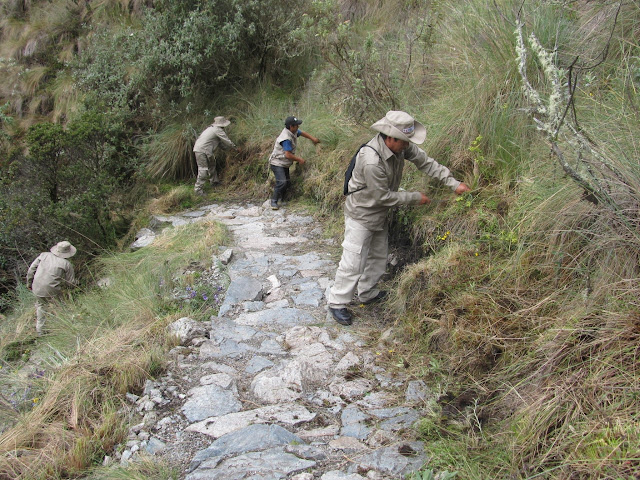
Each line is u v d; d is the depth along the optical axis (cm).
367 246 436
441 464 274
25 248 793
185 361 414
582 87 438
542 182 398
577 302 316
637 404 247
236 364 409
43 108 1269
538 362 302
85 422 360
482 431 291
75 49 1341
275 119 923
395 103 650
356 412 334
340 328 446
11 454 336
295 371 378
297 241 670
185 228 722
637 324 273
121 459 320
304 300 508
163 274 580
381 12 1003
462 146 506
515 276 367
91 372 404
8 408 400
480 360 335
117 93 1016
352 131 725
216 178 933
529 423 269
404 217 528
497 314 350
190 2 1009
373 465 281
